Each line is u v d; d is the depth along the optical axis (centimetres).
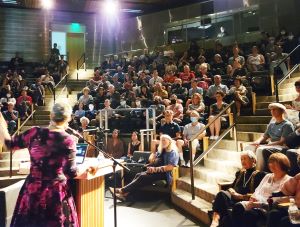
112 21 1748
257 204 363
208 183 581
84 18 1717
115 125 898
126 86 1094
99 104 1014
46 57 1652
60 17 1680
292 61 1034
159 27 1662
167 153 638
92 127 885
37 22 1645
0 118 259
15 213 249
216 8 1534
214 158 670
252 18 1449
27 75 1455
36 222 243
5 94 1103
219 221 401
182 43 1545
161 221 501
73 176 261
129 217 528
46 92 1286
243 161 432
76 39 1738
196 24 1571
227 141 669
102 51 1742
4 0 1514
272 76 809
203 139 694
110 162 350
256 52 997
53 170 251
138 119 880
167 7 1633
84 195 330
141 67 1327
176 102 845
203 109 801
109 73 1345
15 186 387
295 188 334
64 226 249
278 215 327
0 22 1586
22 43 1619
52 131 258
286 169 369
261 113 761
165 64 1285
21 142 261
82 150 344
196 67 1159
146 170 660
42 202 245
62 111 263
